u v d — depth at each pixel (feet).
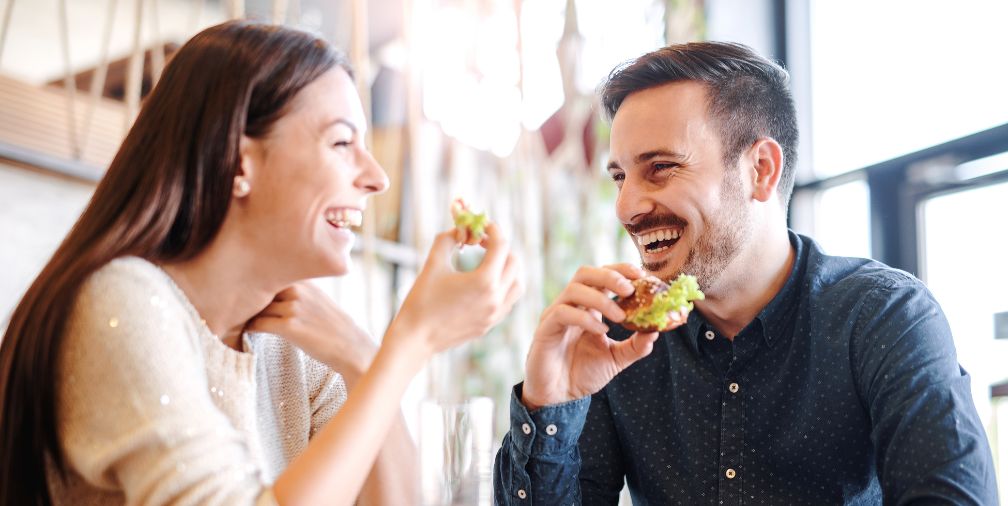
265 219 3.58
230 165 3.47
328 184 3.57
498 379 10.37
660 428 5.23
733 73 4.75
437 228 10.74
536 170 10.70
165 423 3.00
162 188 3.43
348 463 3.18
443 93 10.41
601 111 5.22
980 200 7.43
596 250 10.78
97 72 7.36
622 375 5.36
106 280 3.26
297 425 4.38
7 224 6.72
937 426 4.05
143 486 2.93
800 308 4.92
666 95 4.69
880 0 8.73
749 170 4.80
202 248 3.55
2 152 6.54
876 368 4.46
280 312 3.98
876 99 8.71
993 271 7.30
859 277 4.85
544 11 10.77
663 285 4.32
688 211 4.65
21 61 8.45
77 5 8.88
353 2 8.18
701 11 10.24
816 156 9.70
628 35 10.73
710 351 5.05
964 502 3.81
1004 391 7.22
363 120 3.84
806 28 9.95
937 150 7.82
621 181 5.03
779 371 4.92
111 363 3.09
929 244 8.00
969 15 7.61
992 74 7.36
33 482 3.24
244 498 2.97
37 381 3.16
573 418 4.61
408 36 8.97
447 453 3.37
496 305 3.60
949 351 4.43
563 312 4.24
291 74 3.56
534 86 10.67
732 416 4.98
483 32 10.39
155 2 7.62
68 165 7.03
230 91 3.48
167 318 3.31
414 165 8.99
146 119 3.55
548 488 4.65
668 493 5.16
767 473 4.92
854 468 4.77
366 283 8.59
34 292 3.29
